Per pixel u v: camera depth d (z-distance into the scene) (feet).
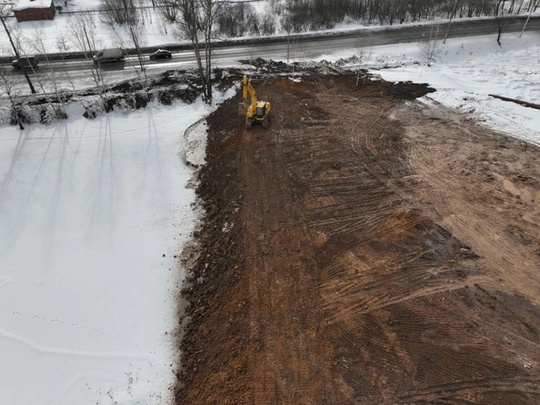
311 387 51.96
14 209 86.17
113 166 95.91
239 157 92.79
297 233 74.02
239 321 60.80
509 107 104.73
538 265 65.26
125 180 92.48
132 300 68.90
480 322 57.77
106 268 74.13
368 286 63.87
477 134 96.02
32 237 80.43
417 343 55.72
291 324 59.41
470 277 64.08
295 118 105.40
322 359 54.80
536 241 69.10
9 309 68.28
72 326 65.51
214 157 96.99
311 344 56.65
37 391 57.93
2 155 99.25
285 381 52.85
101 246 78.13
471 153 89.92
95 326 65.41
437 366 53.06
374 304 61.21
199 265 73.15
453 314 59.00
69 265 74.90
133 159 98.07
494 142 92.94
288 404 50.52
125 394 56.29
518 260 66.28
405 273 65.36
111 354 61.52
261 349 56.65
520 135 94.58
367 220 75.51
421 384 51.29
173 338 63.21
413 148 92.79
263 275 66.90
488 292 61.72
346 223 75.25
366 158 90.68
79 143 102.73
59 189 90.38
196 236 79.51
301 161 90.99
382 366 53.47
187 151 101.04
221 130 104.63
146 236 79.77
